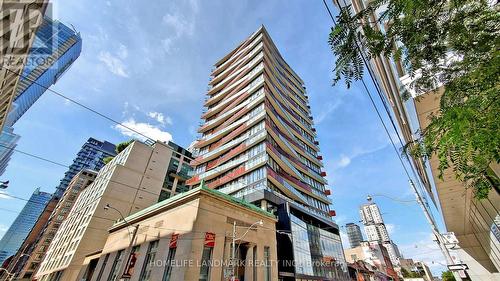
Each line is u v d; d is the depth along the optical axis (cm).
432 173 890
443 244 1199
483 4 219
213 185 4391
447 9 223
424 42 240
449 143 220
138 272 2069
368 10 245
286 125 5231
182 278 1678
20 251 8119
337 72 252
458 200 1124
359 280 4575
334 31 255
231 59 6662
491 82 210
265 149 3906
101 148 13950
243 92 5262
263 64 5216
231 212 2298
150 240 2244
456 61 234
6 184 1462
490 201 1002
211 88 6744
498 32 214
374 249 6819
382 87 945
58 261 4375
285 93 5931
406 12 226
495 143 185
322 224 4594
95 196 4894
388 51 251
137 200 4894
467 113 202
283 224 3325
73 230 4772
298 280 2902
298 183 4550
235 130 4831
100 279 2500
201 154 5300
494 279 1905
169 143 6488
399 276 7250
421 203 1235
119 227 2928
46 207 9950
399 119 1043
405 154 307
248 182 3828
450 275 4812
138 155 5384
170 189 5688
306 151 5609
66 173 11938
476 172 223
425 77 261
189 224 1981
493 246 1697
